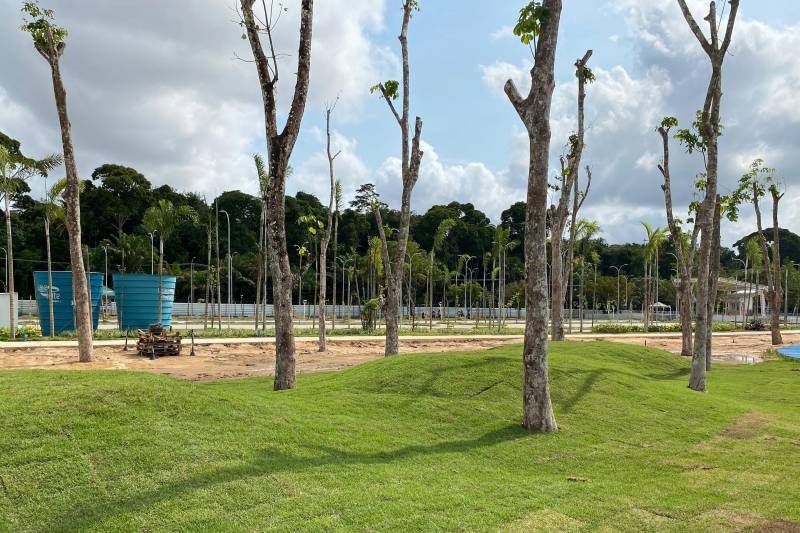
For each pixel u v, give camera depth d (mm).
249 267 70750
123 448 6254
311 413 8914
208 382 15430
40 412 6727
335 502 5707
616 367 14562
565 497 6551
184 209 34219
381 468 6922
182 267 71562
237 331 37000
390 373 11930
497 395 10836
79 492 5496
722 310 82312
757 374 19922
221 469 6133
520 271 86188
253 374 19312
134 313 34719
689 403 11680
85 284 20297
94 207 65312
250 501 5594
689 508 6316
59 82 18609
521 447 8523
